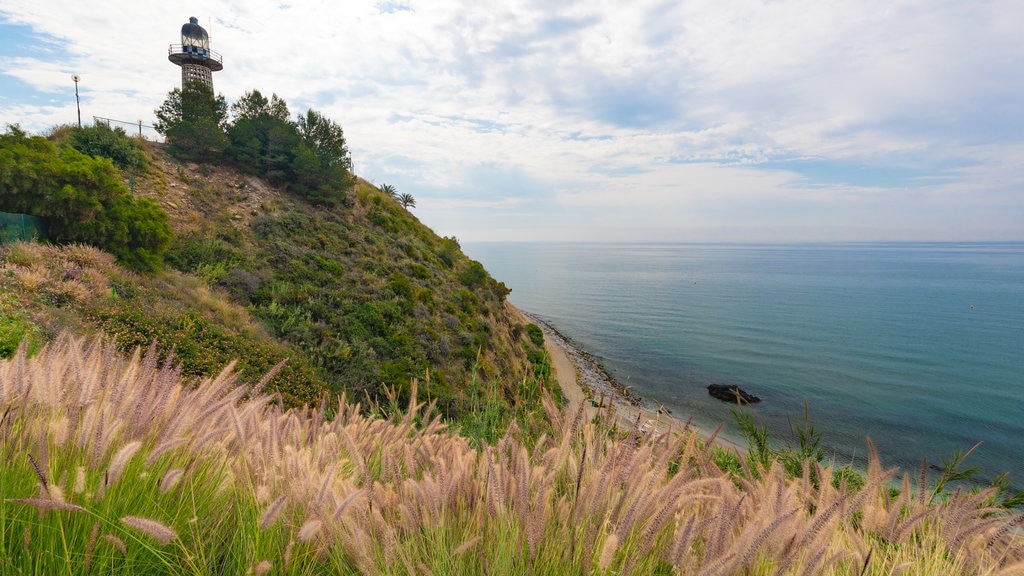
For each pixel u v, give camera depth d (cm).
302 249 2720
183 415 225
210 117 3412
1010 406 4553
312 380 1370
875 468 219
